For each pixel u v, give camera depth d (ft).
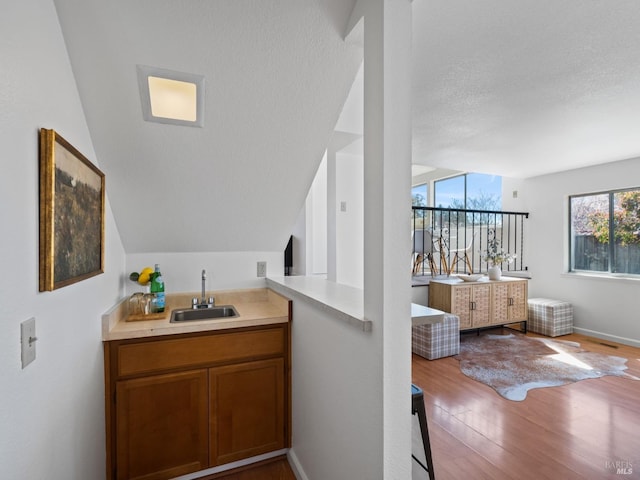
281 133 5.49
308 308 5.49
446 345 11.69
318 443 5.04
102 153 5.01
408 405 3.46
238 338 6.00
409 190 3.48
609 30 5.08
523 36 5.24
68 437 3.55
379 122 3.39
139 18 3.78
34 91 2.84
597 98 7.46
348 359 4.06
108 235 5.49
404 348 3.45
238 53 4.32
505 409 8.03
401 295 3.44
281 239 7.77
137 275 6.44
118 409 5.23
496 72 6.34
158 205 6.06
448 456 6.25
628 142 10.77
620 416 7.70
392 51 3.38
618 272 13.65
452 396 8.71
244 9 3.92
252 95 4.83
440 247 16.65
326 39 4.39
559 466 5.97
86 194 4.08
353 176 11.60
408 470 3.45
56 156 3.08
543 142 10.79
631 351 12.29
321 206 17.34
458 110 8.14
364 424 3.68
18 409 2.48
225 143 5.41
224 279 7.61
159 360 5.46
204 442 5.77
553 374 10.14
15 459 2.43
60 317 3.34
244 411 6.06
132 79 4.28
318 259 17.19
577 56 5.80
